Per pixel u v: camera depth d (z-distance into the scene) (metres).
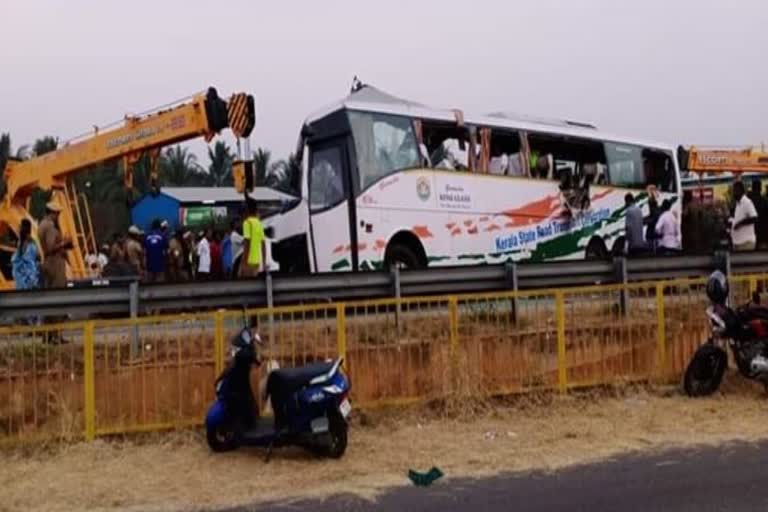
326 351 10.21
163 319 9.65
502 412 10.44
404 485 7.88
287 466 8.57
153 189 16.66
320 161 15.91
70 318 10.92
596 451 8.90
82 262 17.50
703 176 30.33
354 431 9.77
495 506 7.12
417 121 16.72
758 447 8.91
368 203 15.60
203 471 8.41
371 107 16.05
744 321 11.12
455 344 10.67
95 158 16.89
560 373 11.07
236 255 19.03
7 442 9.00
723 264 14.08
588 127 20.80
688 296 12.02
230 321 9.90
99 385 9.39
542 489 7.59
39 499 7.68
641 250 18.36
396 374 10.41
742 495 7.19
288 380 8.73
